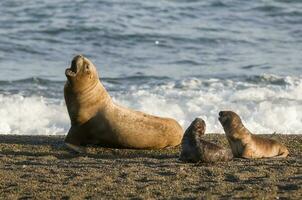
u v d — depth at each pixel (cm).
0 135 5212
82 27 9681
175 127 4834
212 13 10712
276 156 4466
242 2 11088
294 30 10081
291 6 10969
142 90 6894
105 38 9419
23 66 8181
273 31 10000
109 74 7744
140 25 9950
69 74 4597
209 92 6769
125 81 7412
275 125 5994
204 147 4031
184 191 3459
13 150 4575
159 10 10700
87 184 3588
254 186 3519
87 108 4688
